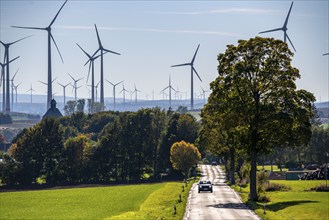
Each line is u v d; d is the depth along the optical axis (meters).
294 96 76.69
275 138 78.81
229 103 78.69
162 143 191.38
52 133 184.88
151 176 192.50
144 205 77.81
